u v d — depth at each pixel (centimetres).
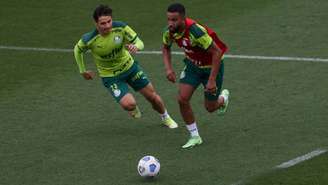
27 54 5384
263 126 3862
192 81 3600
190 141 3644
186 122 3641
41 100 4450
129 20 6047
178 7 3416
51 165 3484
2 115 4225
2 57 5331
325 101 4184
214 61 3472
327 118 3922
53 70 5022
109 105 4331
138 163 3344
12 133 3944
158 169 3247
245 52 5188
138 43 3788
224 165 3375
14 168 3469
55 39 5712
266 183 3142
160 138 3788
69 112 4241
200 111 4138
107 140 3784
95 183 3247
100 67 3869
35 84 4747
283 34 5516
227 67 4891
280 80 4591
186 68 3628
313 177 3167
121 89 3825
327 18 5781
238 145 3622
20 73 4972
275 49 5212
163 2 6444
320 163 3319
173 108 4250
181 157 3506
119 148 3669
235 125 3903
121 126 3991
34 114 4228
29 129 3997
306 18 5816
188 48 3519
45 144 3769
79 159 3547
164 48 3609
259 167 3325
